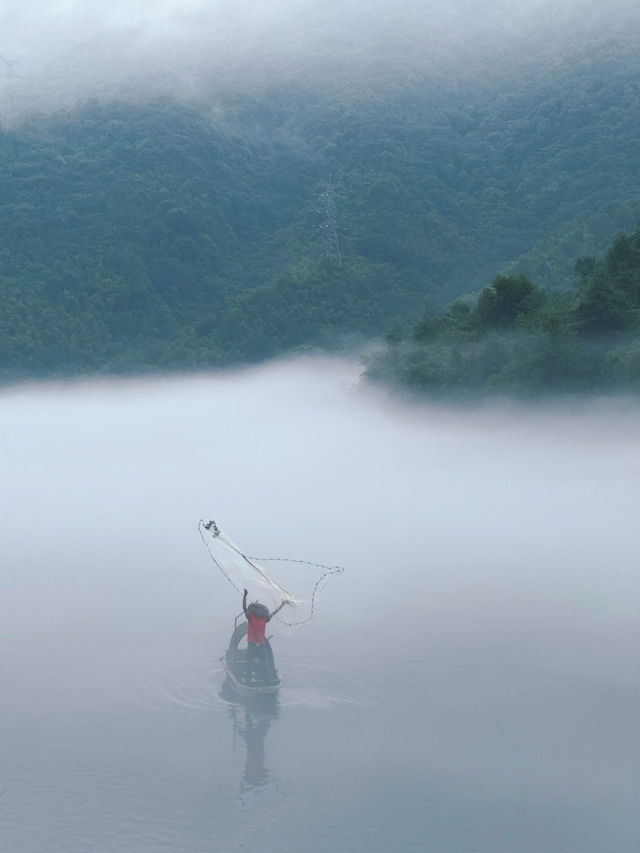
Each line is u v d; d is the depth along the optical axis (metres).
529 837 10.95
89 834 11.19
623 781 12.24
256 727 13.82
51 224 181.25
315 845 10.85
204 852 10.88
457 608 19.70
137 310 153.50
